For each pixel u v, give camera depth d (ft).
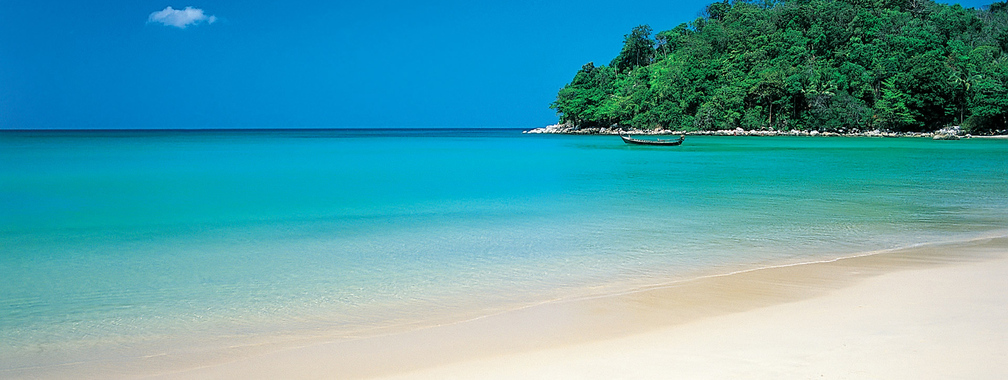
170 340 24.79
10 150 225.35
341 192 84.74
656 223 55.62
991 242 43.88
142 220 59.11
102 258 41.24
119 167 138.00
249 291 32.42
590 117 545.85
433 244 45.70
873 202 70.64
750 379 18.07
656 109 466.29
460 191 85.51
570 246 44.60
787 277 32.58
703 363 19.63
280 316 27.94
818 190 84.84
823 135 392.06
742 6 520.83
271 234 50.55
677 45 546.26
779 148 241.55
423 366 20.62
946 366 18.48
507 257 40.78
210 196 80.18
